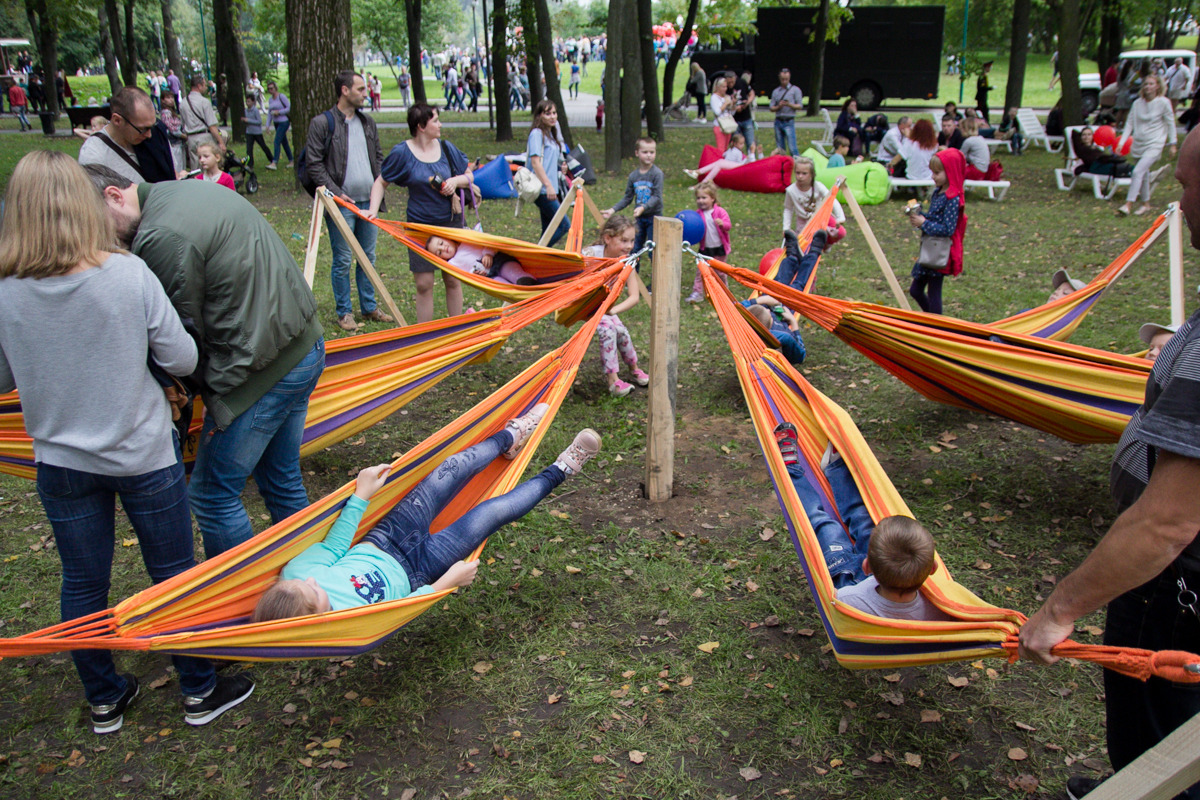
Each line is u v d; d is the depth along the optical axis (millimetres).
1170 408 1859
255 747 3182
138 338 2725
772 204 13734
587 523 4680
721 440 5641
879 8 26938
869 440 5574
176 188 3043
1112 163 13594
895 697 3355
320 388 4523
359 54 86062
